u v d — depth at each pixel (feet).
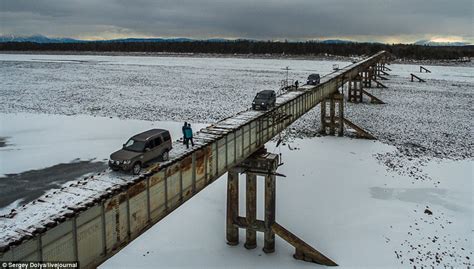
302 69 513.04
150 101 256.11
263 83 356.59
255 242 79.97
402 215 93.86
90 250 40.27
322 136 170.91
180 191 56.54
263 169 75.51
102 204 41.32
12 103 243.19
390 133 178.70
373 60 343.26
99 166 132.98
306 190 108.17
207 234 84.53
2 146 154.10
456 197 105.81
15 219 35.88
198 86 332.80
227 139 70.03
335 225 88.43
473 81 393.50
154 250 77.56
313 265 73.72
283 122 105.09
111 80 373.40
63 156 142.92
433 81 387.55
